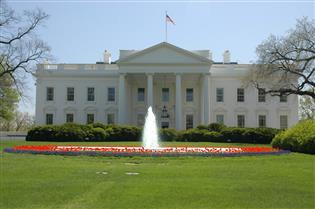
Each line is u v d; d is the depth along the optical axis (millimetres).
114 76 67000
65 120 66812
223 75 66375
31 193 11031
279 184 12555
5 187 11844
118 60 61750
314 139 23078
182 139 46938
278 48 46875
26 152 22625
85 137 43656
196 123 66750
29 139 43156
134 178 13492
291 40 46250
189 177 13812
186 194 10914
